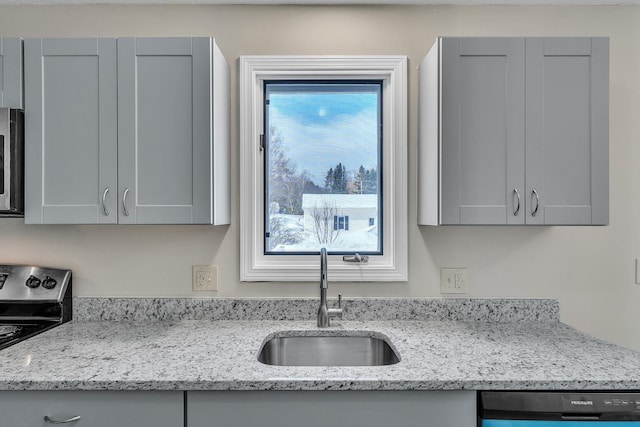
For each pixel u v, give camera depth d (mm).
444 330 1766
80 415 1258
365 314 1937
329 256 1979
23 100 1646
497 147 1613
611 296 1957
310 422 1271
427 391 1269
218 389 1248
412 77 1971
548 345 1560
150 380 1238
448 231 1961
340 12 1969
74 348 1514
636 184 1954
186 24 1968
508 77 1611
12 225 1956
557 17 1957
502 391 1256
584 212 1606
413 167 1971
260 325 1840
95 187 1635
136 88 1633
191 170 1635
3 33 1951
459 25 1966
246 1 1947
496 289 1957
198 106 1634
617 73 1957
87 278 1956
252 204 1953
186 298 1946
